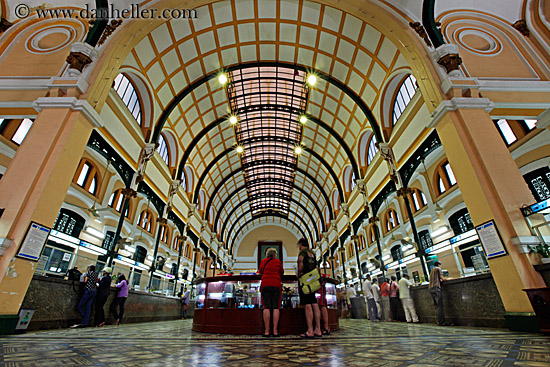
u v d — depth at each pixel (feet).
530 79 25.03
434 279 22.75
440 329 18.43
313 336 14.98
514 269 16.47
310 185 100.89
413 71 27.37
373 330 19.60
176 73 46.70
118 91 38.63
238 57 50.49
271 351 10.09
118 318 25.71
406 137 39.50
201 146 68.74
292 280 19.97
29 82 23.71
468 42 27.48
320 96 58.85
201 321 20.16
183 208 65.87
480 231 19.02
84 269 24.89
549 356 7.76
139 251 47.57
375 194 52.16
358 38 42.06
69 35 27.43
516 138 27.48
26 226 17.61
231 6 41.88
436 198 36.63
